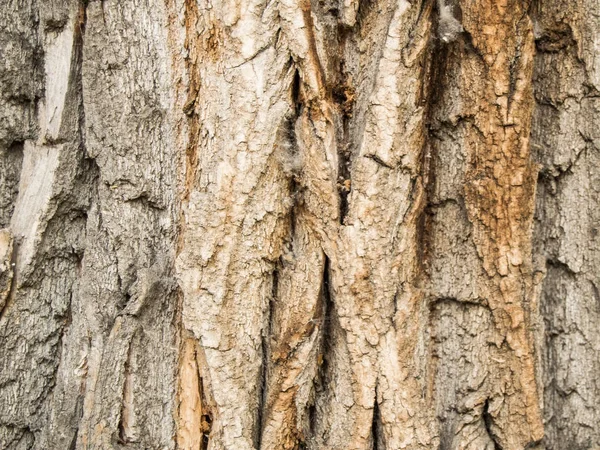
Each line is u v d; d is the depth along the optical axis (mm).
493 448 685
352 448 654
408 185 654
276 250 652
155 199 685
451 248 687
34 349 687
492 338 679
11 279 678
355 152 655
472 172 674
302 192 651
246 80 639
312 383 663
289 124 647
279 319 656
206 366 652
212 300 644
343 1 651
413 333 662
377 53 654
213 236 641
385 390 652
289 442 658
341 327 653
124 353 667
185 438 663
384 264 649
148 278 671
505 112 664
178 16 680
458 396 684
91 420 665
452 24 665
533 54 675
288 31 635
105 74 682
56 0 687
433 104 681
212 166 645
